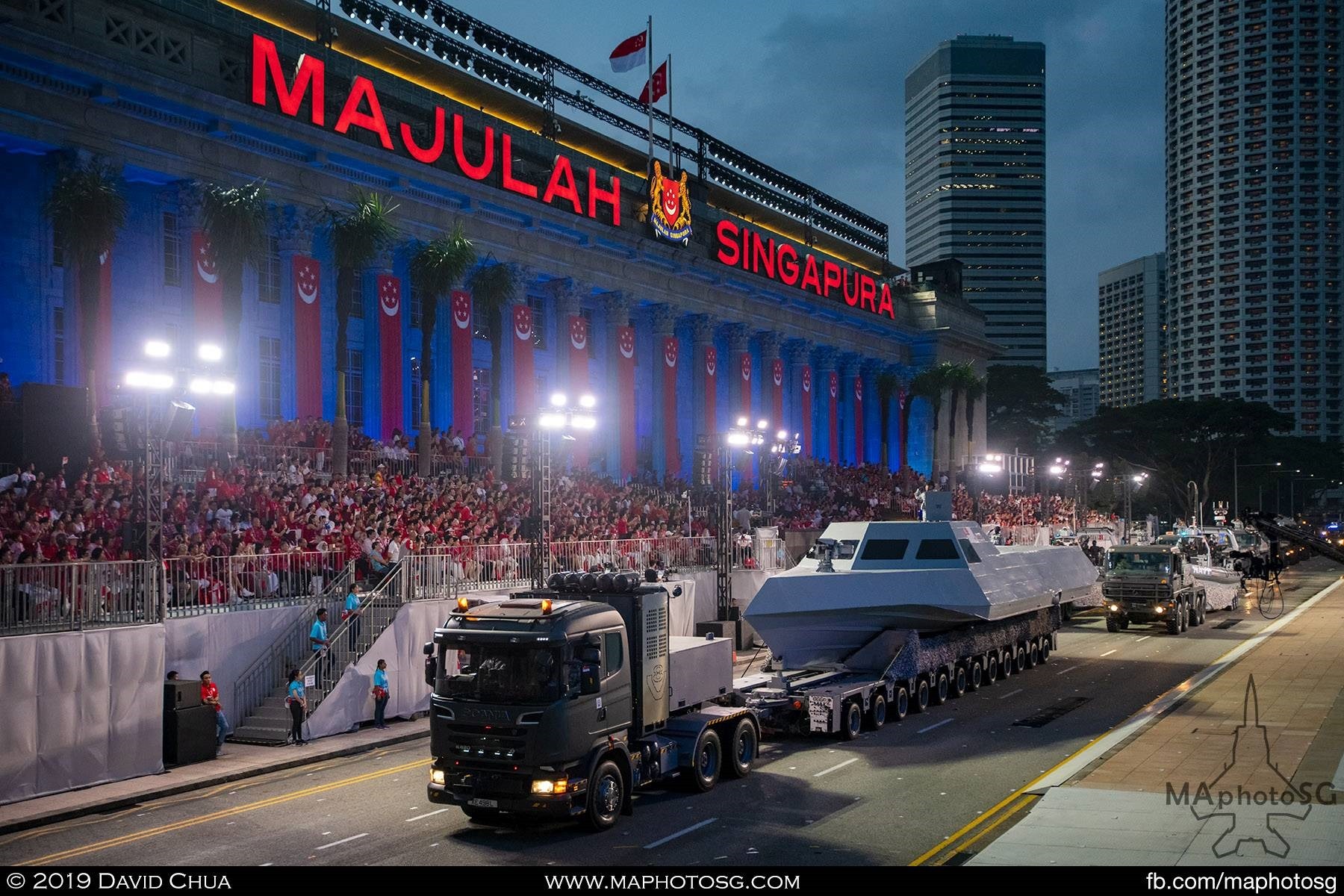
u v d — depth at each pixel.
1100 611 57.91
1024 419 142.62
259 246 36.78
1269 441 140.00
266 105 38.62
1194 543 58.53
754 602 27.61
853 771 22.11
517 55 52.72
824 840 17.03
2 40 31.59
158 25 36.03
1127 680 33.75
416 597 29.33
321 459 35.75
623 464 56.06
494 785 17.11
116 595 22.48
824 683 26.70
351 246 37.38
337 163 41.97
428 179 45.12
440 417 47.88
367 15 45.06
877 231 88.06
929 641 28.88
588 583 19.48
